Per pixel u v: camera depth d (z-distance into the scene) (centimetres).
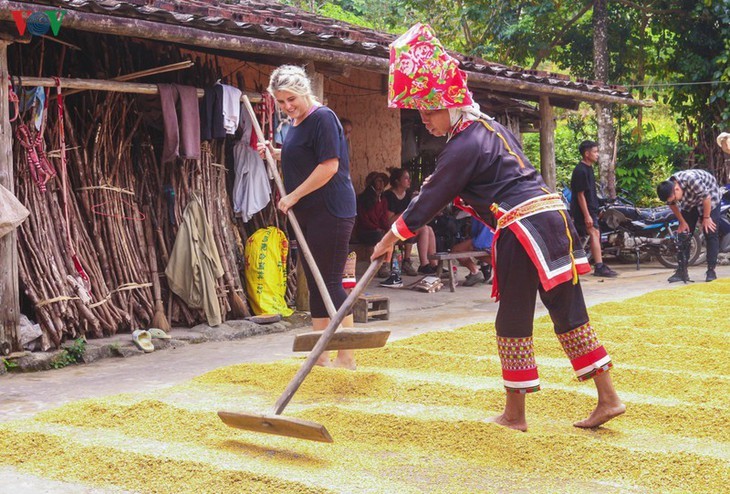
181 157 695
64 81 605
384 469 325
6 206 550
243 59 808
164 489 304
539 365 498
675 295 815
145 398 444
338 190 487
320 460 334
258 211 761
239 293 743
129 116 694
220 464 323
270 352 610
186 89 678
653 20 1647
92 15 557
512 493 300
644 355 526
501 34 1736
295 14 984
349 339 439
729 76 1502
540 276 354
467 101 372
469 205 383
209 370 546
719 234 1027
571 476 318
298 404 426
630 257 1306
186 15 609
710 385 443
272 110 747
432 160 1351
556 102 1214
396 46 377
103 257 655
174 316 698
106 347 608
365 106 1190
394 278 959
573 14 1797
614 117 1773
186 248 693
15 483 315
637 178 1716
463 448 348
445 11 1947
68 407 414
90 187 656
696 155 1617
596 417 377
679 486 305
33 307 584
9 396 481
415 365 513
